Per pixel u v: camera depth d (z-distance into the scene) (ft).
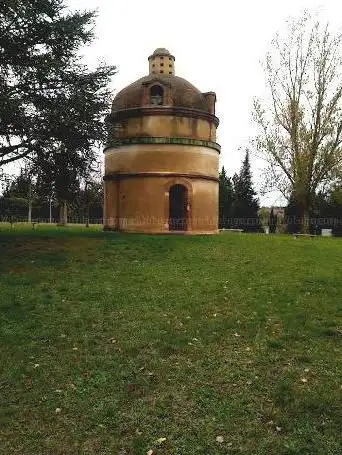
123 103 81.92
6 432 19.45
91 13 63.31
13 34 55.93
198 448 18.20
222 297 36.81
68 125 55.67
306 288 39.01
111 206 82.12
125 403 21.43
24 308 33.47
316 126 101.91
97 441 18.88
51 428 19.75
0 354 26.14
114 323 31.09
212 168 83.35
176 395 21.94
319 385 22.31
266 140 108.37
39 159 60.08
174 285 40.40
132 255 52.75
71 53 61.36
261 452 17.85
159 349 26.94
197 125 81.00
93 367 24.80
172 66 88.38
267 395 21.72
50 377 23.81
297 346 26.94
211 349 26.94
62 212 151.64
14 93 55.52
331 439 18.37
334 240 75.61
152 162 78.18
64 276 42.78
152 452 18.02
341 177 122.52
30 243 56.18
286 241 67.05
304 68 103.96
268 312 33.04
